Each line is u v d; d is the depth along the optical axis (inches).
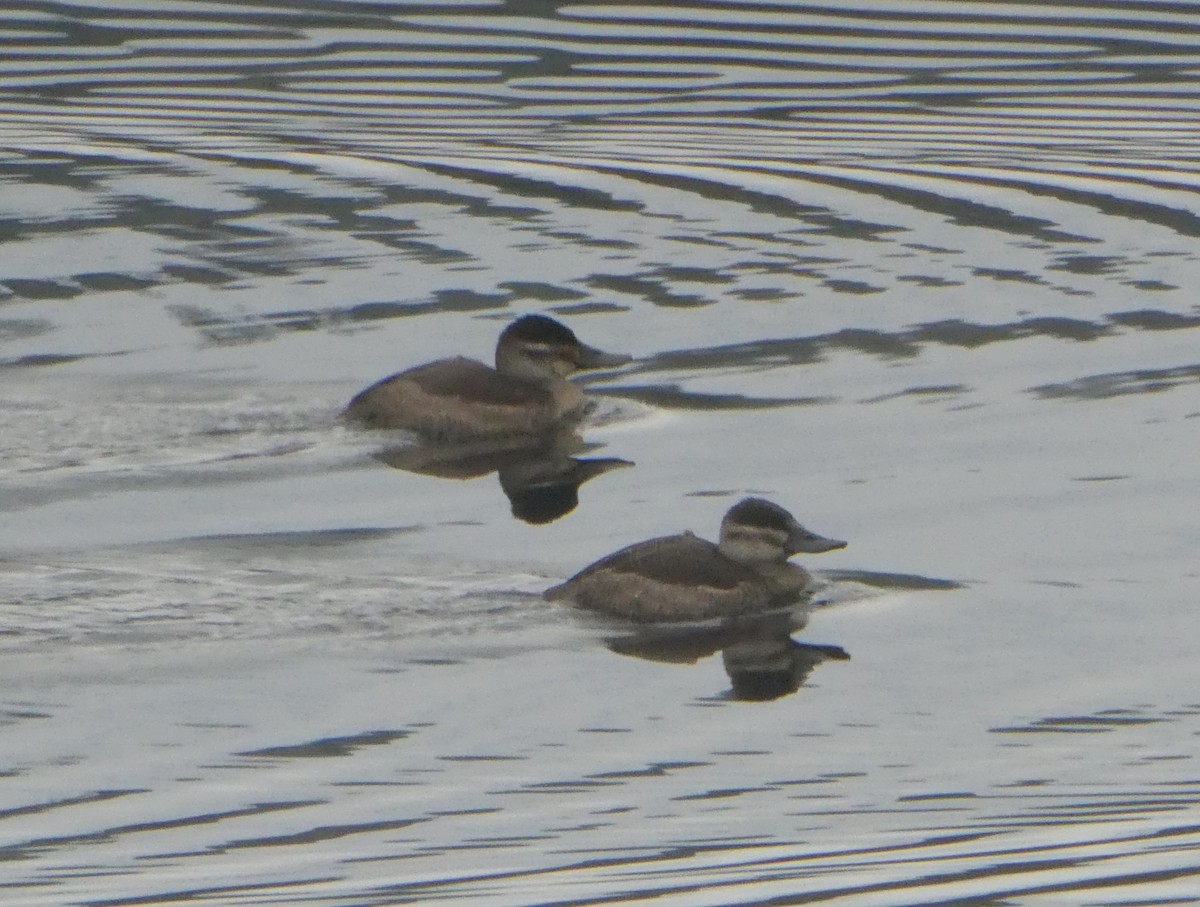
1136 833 471.5
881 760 512.4
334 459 740.0
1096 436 741.9
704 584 603.8
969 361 821.2
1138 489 689.0
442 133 1084.5
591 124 1090.1
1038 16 1216.8
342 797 492.7
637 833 475.8
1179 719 529.7
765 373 817.5
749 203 992.9
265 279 912.3
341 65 1171.3
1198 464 709.9
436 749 517.7
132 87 1150.3
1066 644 576.4
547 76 1145.4
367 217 980.6
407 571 634.2
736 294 893.2
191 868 458.6
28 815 484.1
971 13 1221.1
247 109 1120.8
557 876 453.7
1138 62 1152.8
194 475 721.6
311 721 532.4
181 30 1223.5
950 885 447.2
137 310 881.5
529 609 607.2
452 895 445.7
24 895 447.2
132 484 709.9
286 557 645.9
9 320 869.8
